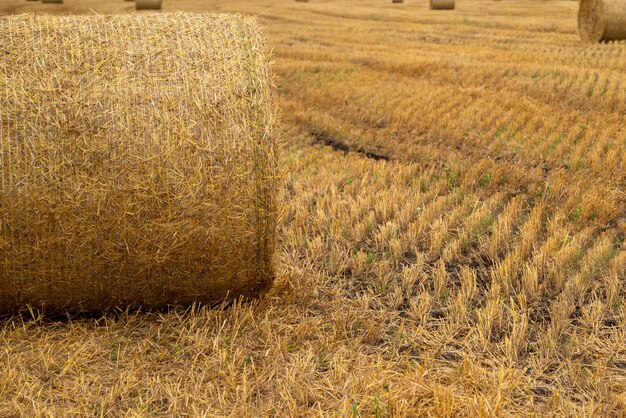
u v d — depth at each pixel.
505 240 6.26
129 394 3.98
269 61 4.69
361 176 8.15
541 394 4.07
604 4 18.94
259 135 4.54
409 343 4.64
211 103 4.48
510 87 13.21
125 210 4.39
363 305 5.18
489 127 10.29
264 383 4.11
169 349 4.46
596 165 8.28
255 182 4.56
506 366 4.35
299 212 6.84
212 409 3.83
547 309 5.12
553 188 7.45
